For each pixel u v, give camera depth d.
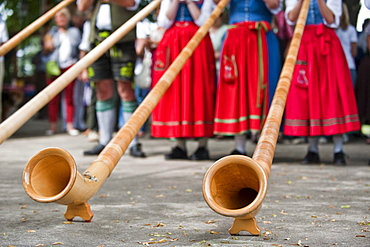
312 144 7.48
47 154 2.99
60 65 13.20
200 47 7.68
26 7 22.20
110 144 3.59
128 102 8.38
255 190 3.05
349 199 4.70
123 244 3.18
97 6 8.03
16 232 3.49
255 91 7.31
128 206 4.45
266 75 7.34
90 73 8.27
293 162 7.68
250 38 7.32
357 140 11.88
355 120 7.15
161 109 7.75
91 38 8.06
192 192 5.16
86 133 13.37
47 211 4.21
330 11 6.97
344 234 3.42
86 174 3.24
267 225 3.68
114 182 5.80
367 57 10.10
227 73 7.35
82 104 14.44
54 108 13.93
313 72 7.06
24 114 3.55
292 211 4.18
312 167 7.03
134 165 7.33
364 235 3.38
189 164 7.46
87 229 3.58
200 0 7.64
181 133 7.67
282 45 9.43
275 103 3.75
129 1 7.80
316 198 4.76
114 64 8.15
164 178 6.10
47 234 3.43
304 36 7.12
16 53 20.56
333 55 7.09
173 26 7.76
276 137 3.33
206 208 4.36
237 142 7.62
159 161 7.84
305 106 7.13
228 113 7.39
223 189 2.89
